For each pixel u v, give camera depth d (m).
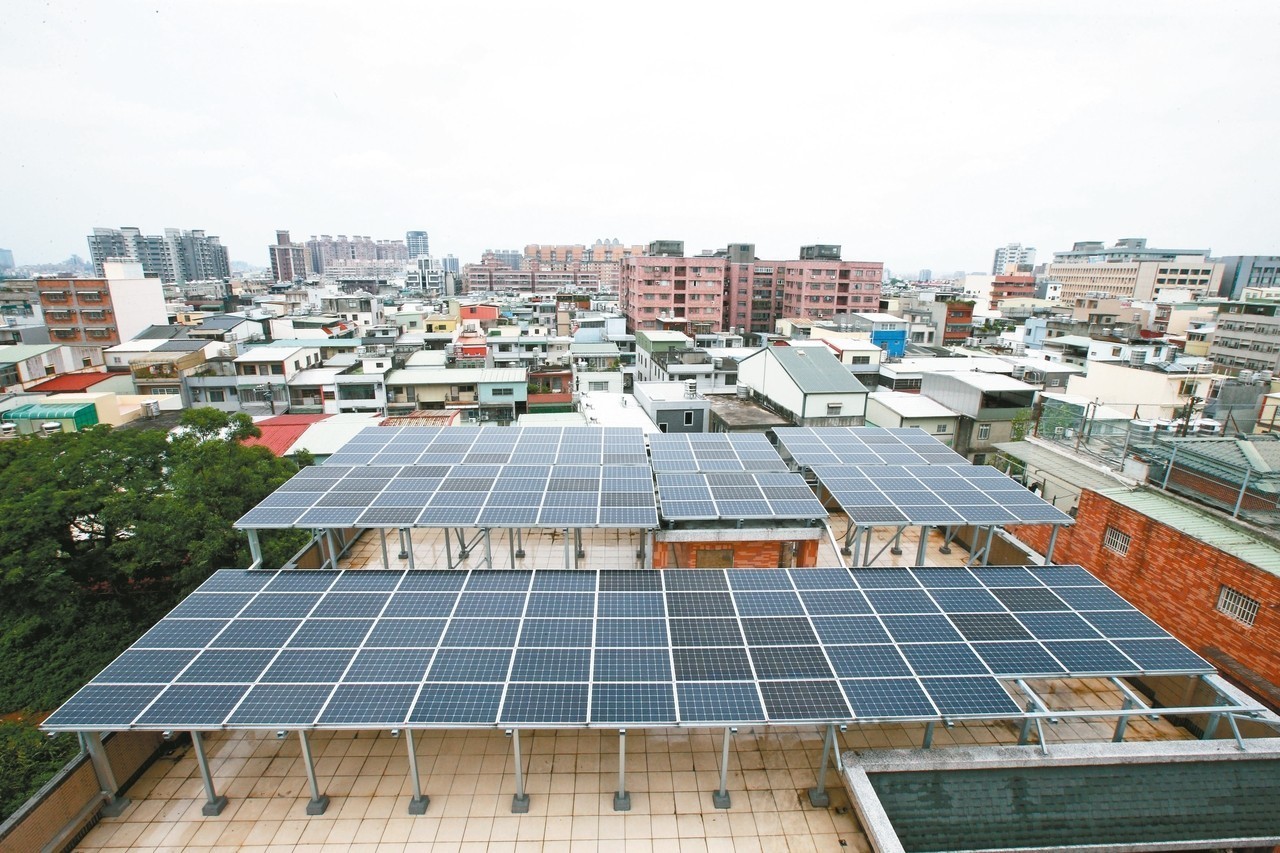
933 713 13.05
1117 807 13.36
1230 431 34.12
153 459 29.36
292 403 64.81
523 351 87.94
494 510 19.78
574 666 14.05
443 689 13.33
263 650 14.42
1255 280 159.38
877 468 24.31
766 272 127.31
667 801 13.80
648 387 52.12
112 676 13.62
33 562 25.91
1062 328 96.88
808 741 15.66
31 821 11.84
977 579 17.80
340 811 13.44
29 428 50.50
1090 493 23.83
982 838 12.72
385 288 172.38
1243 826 13.37
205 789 13.23
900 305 122.44
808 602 16.50
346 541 22.95
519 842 12.80
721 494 21.53
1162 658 14.88
